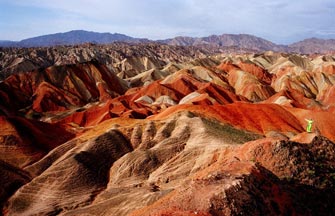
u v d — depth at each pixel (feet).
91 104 382.01
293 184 91.50
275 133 222.48
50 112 359.66
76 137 213.25
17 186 158.71
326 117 250.98
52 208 142.20
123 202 127.44
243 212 71.20
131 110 284.00
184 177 142.72
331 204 87.30
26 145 193.57
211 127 174.50
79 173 155.33
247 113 243.19
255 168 85.46
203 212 69.41
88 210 128.67
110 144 174.91
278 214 76.07
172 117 199.93
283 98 358.64
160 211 72.90
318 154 106.22
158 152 162.20
